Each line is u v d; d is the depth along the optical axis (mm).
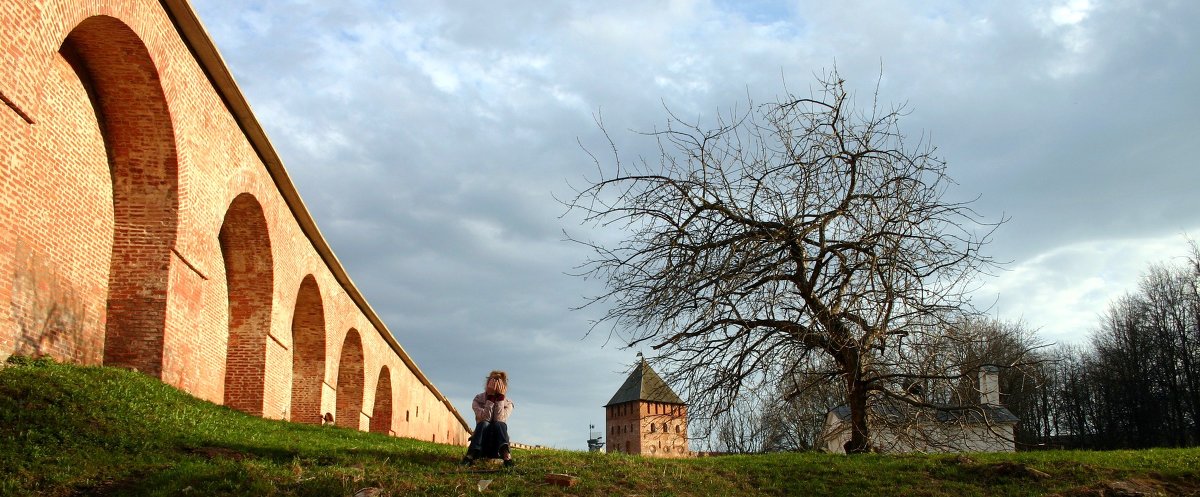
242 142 18484
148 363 14953
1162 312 49219
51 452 9969
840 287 15664
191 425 12523
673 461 14664
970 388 16078
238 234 20234
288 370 22891
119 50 13539
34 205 12664
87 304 14352
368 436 17953
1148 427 48250
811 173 15805
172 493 9219
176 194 15320
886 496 13062
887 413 17406
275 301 21172
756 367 16094
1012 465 14203
